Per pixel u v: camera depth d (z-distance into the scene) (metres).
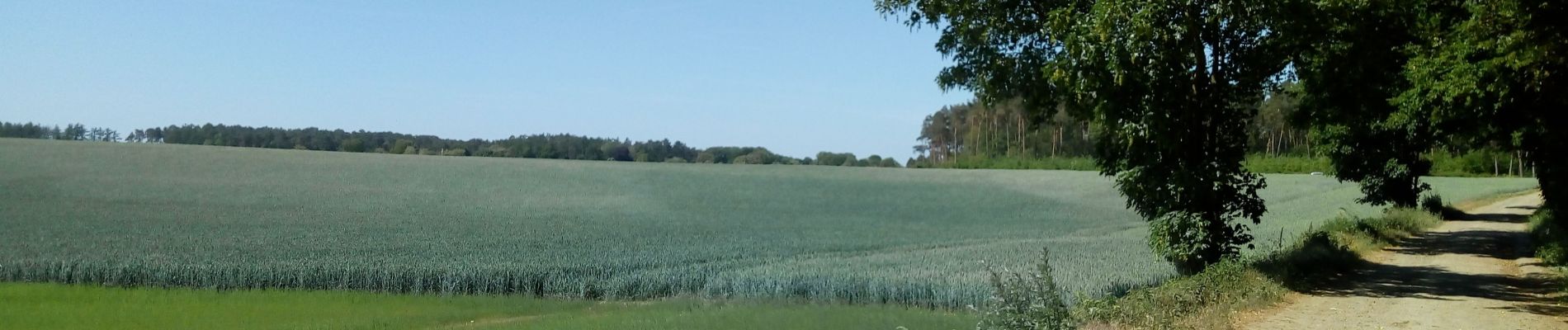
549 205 49.88
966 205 56.38
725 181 71.25
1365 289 16.55
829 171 85.31
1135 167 18.58
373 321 18.56
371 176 62.81
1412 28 19.17
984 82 19.17
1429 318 13.09
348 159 74.12
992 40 18.89
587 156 133.25
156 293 21.67
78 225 33.81
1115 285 19.12
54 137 111.94
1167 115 16.61
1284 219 42.75
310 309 19.91
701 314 17.09
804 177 77.38
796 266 24.00
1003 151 116.62
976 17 18.59
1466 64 16.33
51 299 20.58
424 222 38.47
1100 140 19.12
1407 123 24.86
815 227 40.34
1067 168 102.19
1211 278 14.62
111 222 35.22
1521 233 32.19
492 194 55.44
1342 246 22.20
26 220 35.19
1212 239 18.16
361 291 22.42
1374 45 19.12
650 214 45.50
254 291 22.20
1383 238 28.05
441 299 21.58
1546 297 15.50
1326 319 12.86
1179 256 18.25
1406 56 19.38
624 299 21.70
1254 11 15.97
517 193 56.56
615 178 69.94
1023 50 18.94
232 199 46.59
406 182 60.50
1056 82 17.86
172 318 18.64
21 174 54.00
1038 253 27.52
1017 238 35.97
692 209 49.59
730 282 21.33
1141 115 16.91
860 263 24.64
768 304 19.17
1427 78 17.75
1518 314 13.47
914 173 84.69
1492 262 22.31
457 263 24.30
